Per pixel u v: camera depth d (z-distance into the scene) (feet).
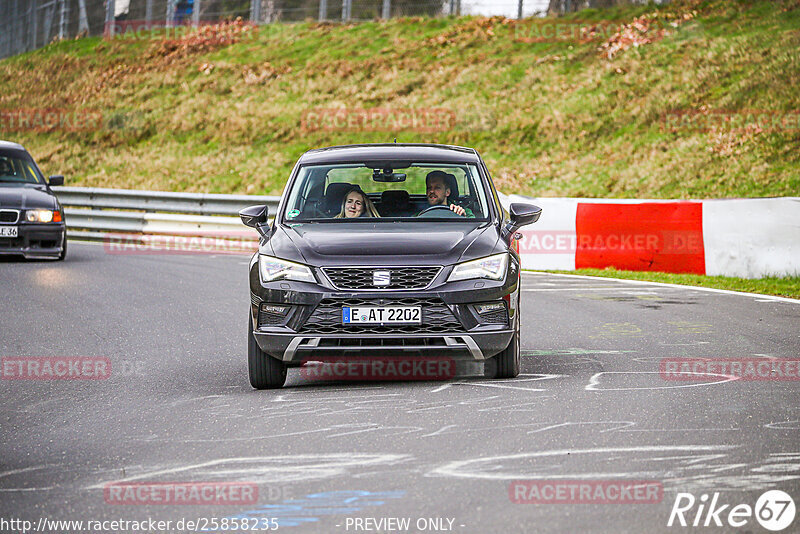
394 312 81.92
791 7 381.81
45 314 135.74
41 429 73.00
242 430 70.54
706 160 290.76
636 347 105.50
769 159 280.72
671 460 60.49
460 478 57.31
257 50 487.61
